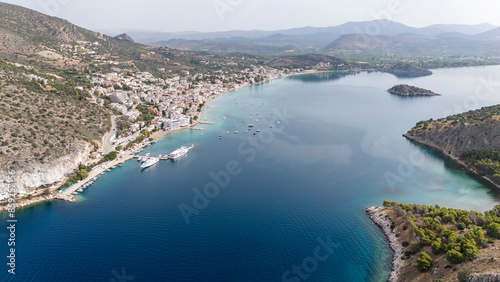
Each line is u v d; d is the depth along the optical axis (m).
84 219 179.00
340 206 195.38
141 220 179.00
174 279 135.50
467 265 114.38
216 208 192.62
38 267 140.62
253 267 143.25
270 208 193.00
